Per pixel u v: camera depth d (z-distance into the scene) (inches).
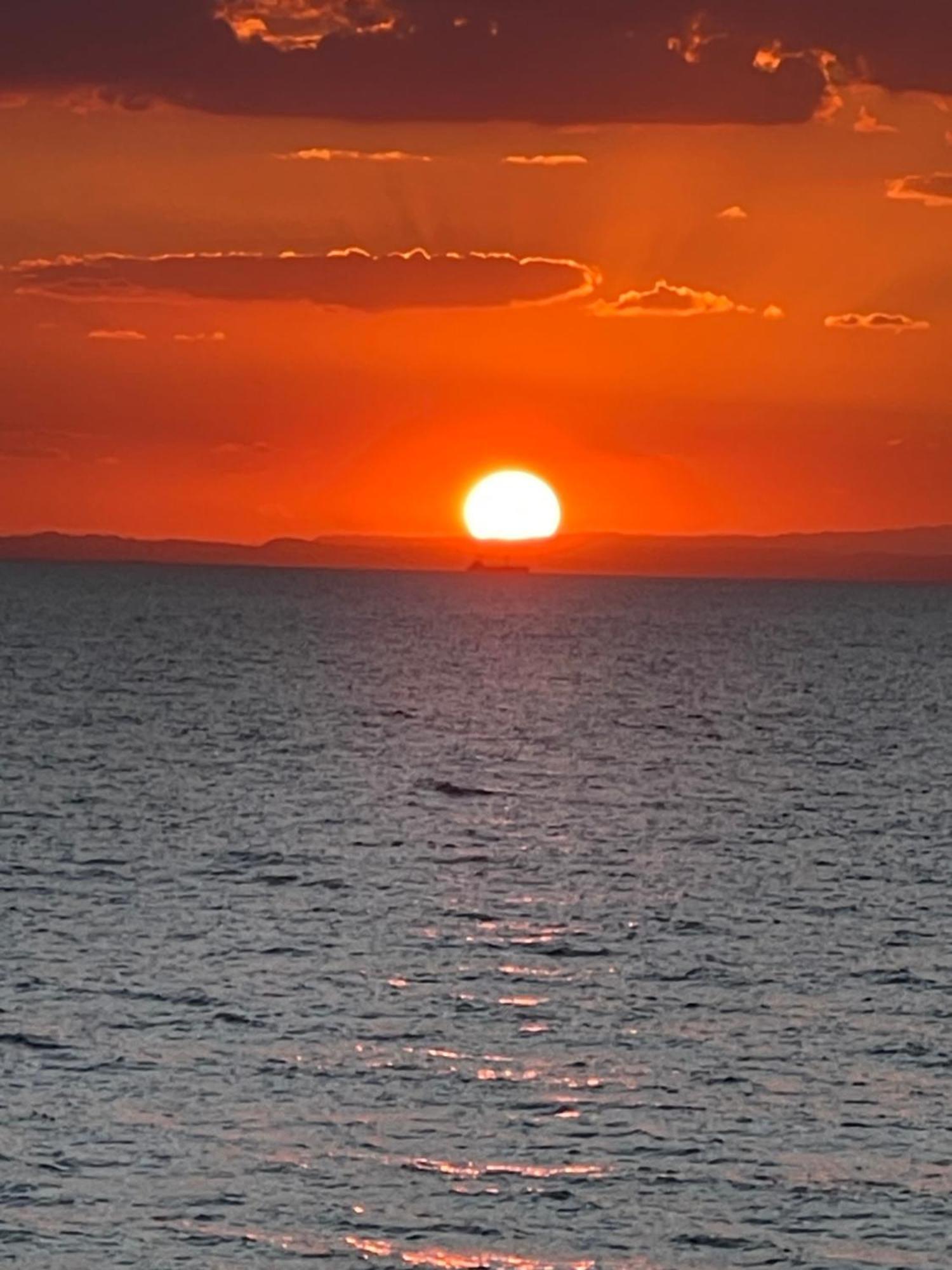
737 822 2546.8
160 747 3302.2
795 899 1973.4
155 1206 1092.5
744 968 1653.5
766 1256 1048.2
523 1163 1165.1
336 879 2038.6
